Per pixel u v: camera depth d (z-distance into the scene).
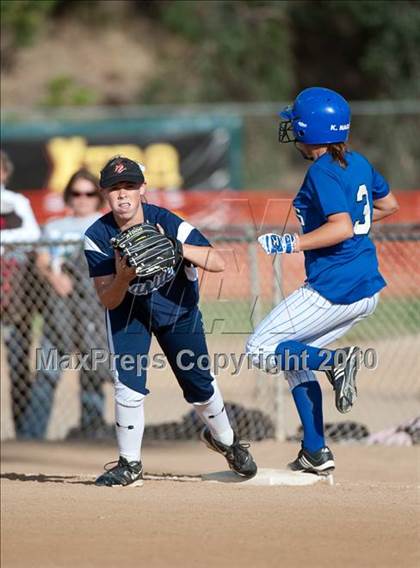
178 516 19.94
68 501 21.38
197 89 107.44
